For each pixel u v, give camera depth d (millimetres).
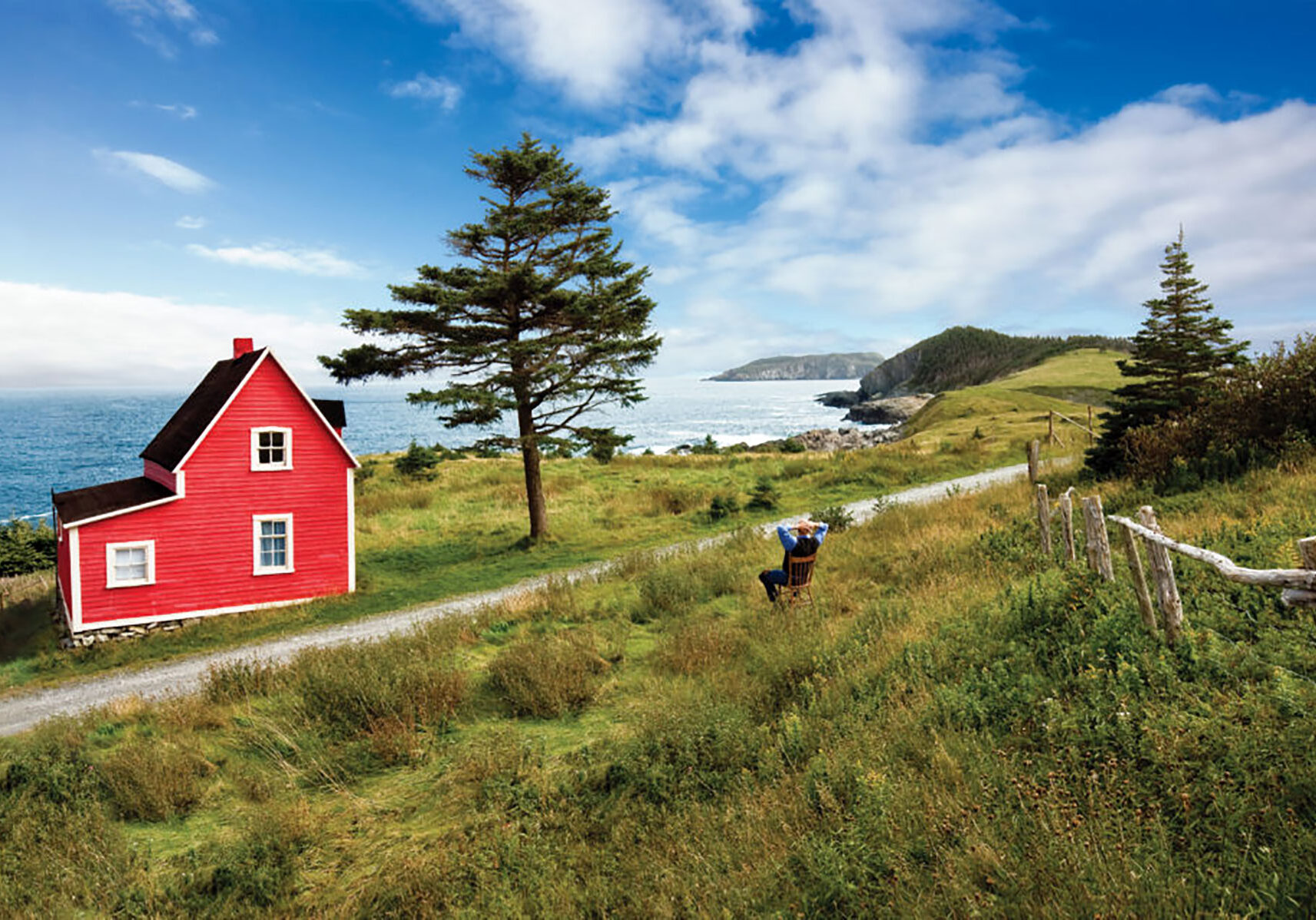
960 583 11109
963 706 6359
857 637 9352
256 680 11977
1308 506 9719
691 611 13281
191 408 22719
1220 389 17766
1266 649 5766
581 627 12867
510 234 23328
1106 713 5551
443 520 29938
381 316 21406
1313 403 14055
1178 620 6270
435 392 21578
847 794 5551
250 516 20188
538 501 25047
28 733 10781
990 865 4191
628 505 29922
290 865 6570
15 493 89750
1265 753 4453
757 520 25562
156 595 19000
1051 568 10406
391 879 6160
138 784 8219
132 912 5980
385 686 10023
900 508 20750
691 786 6781
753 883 4809
